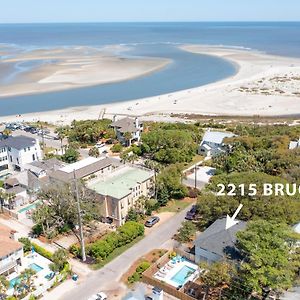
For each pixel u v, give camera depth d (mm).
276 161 83125
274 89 190250
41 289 53344
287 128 119875
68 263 58344
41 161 93062
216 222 62344
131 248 63375
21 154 95625
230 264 50125
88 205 67688
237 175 71562
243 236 49688
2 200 79625
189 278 54344
